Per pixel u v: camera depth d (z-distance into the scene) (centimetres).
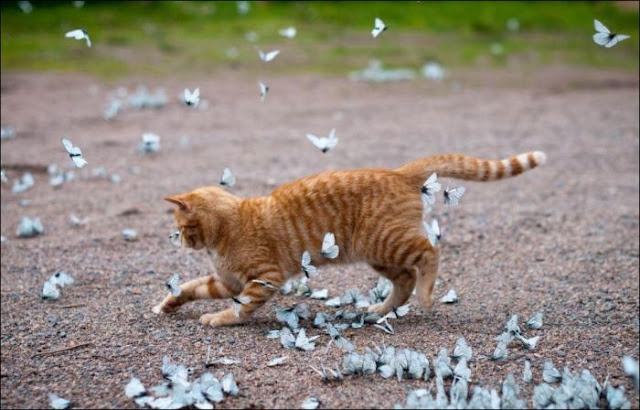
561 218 299
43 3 859
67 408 202
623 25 891
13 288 253
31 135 427
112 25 816
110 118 475
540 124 454
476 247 279
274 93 574
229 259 233
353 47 768
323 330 229
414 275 237
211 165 358
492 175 236
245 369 213
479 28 886
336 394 205
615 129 432
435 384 207
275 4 925
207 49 739
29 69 633
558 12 947
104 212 309
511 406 199
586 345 224
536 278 258
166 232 290
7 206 317
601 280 257
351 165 355
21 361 217
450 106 525
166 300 238
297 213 233
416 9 932
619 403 200
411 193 233
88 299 246
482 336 226
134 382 204
